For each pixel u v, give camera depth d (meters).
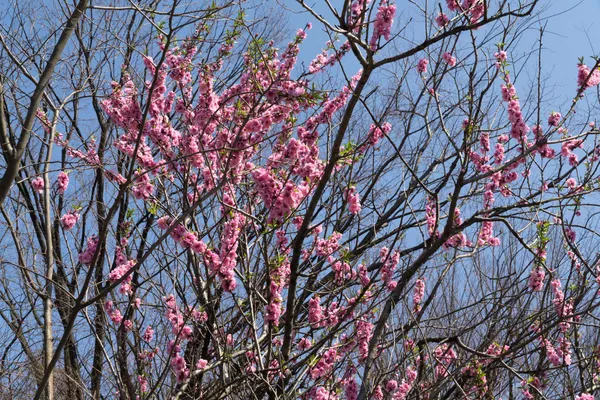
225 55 6.23
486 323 7.86
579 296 6.71
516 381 7.42
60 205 8.55
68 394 7.74
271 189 5.29
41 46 7.57
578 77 5.77
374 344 5.79
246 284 5.79
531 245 6.07
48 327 6.87
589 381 7.20
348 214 8.12
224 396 5.91
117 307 6.56
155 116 6.02
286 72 5.75
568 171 6.96
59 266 8.58
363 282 6.37
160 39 6.42
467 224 5.89
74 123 8.52
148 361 6.65
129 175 4.65
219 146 5.77
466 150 5.92
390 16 5.21
